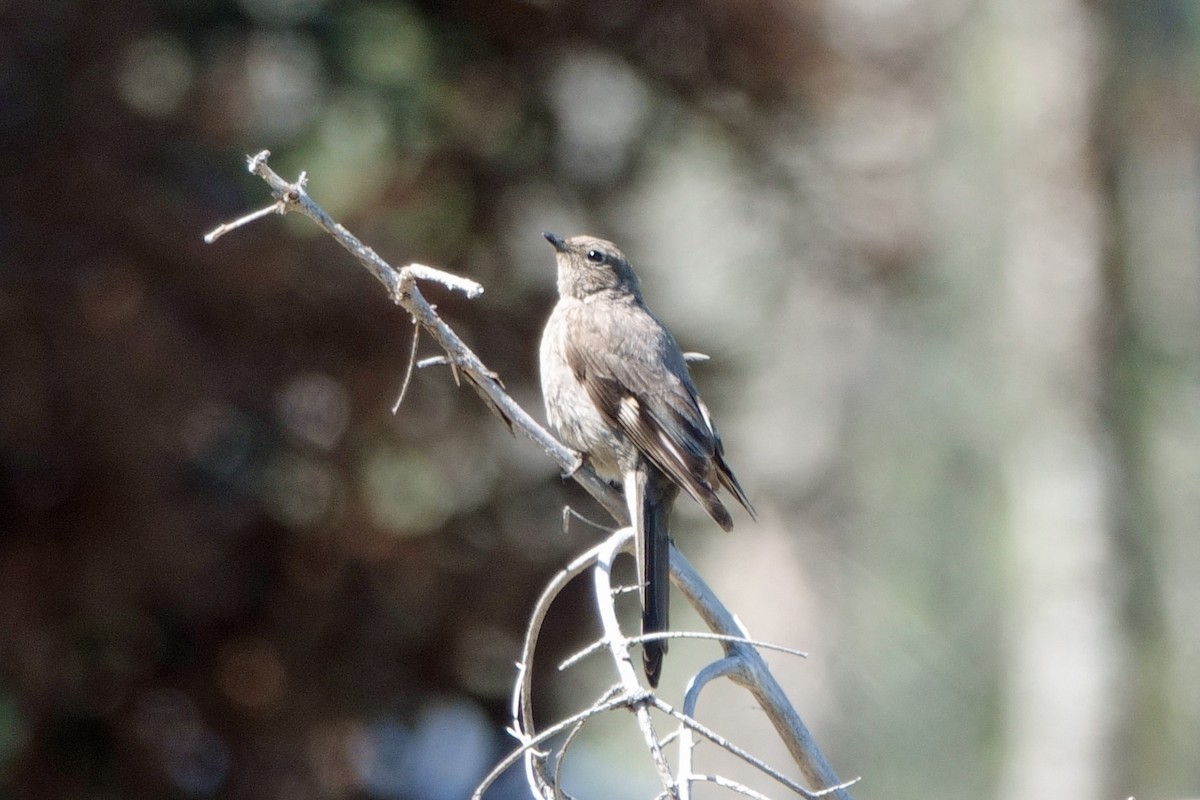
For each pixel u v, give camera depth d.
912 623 23.67
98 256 13.05
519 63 15.60
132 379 12.93
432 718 15.83
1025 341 23.20
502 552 14.91
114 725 14.23
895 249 17.80
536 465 14.98
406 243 14.59
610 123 16.28
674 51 15.90
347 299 13.74
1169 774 23.19
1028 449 23.44
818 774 5.97
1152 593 23.41
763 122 16.56
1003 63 22.36
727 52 15.90
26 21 13.11
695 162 18.45
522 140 15.66
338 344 13.84
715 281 19.47
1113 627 22.86
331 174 14.85
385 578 14.53
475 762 16.17
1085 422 23.05
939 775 23.58
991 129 22.39
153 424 13.05
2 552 13.10
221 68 14.27
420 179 14.91
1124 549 23.09
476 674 15.46
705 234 19.02
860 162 17.31
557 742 16.19
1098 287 22.80
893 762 23.61
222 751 14.65
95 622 13.62
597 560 5.61
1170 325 23.88
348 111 14.97
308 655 14.53
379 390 13.98
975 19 22.11
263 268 13.32
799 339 23.19
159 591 13.62
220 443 13.85
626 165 16.19
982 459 23.70
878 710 23.67
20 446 12.81
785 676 23.47
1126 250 23.05
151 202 13.20
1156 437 23.53
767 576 23.67
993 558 23.55
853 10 18.06
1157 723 23.23
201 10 14.27
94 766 14.28
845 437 23.58
